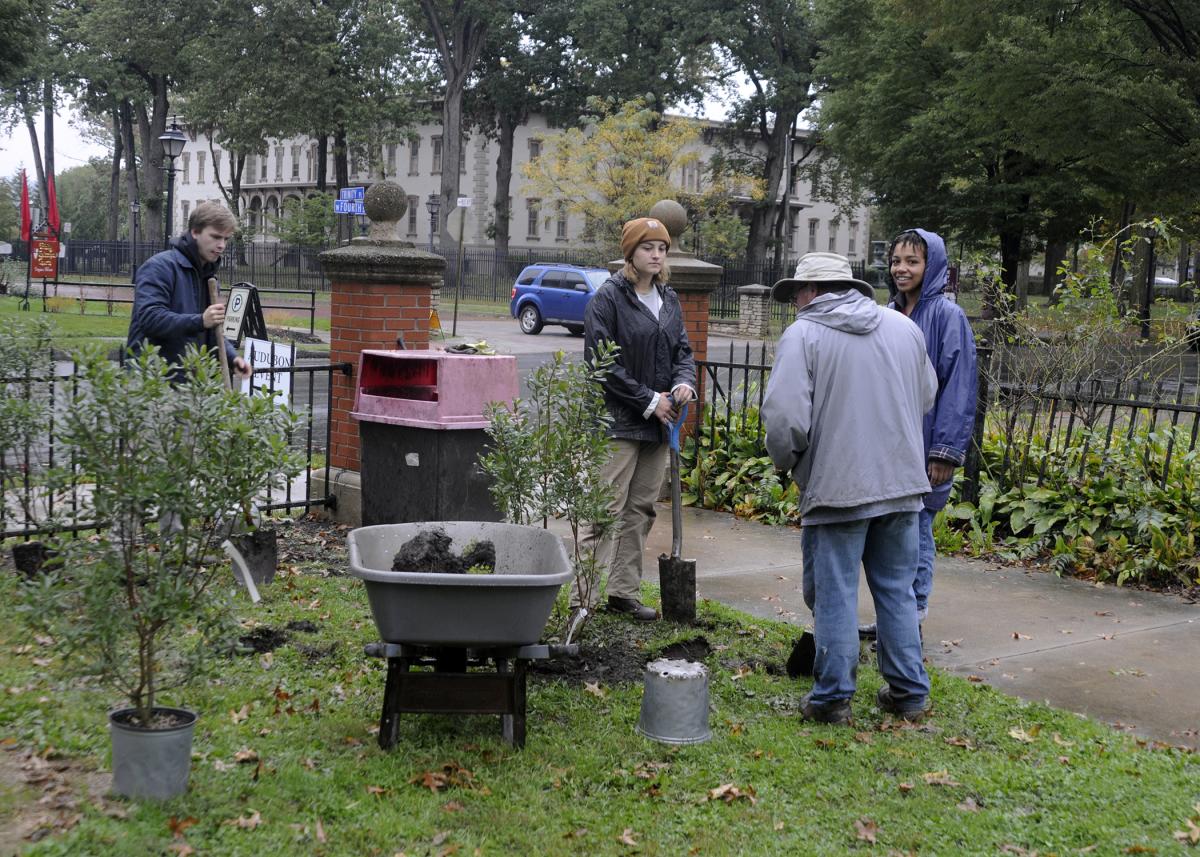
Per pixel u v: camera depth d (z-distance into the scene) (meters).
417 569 4.28
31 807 3.31
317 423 12.75
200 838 3.24
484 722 4.29
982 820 3.63
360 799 3.59
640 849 3.40
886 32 31.09
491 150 63.00
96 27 54.06
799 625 5.69
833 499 4.27
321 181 53.59
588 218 46.66
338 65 50.28
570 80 56.03
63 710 4.04
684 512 8.59
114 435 3.35
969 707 4.63
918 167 32.25
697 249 48.12
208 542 3.59
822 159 55.16
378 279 7.25
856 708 4.62
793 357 4.26
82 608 3.50
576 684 4.78
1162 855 3.40
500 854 3.33
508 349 24.30
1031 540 7.34
